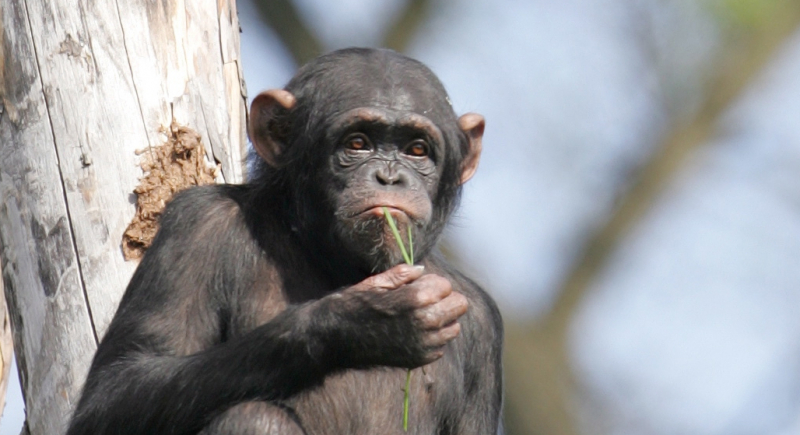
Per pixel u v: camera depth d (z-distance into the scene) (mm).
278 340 10617
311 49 26938
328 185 11688
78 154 12641
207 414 10797
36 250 12594
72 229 12523
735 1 20781
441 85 12328
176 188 12742
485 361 12523
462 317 12320
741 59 29156
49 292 12484
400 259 11398
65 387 12234
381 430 11602
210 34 13570
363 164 11609
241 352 10727
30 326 12570
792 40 28953
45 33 12891
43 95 12789
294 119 12078
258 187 12125
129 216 12570
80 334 12320
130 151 12727
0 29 13008
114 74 12883
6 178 12867
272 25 26719
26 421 12602
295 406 11391
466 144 12609
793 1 28609
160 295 11352
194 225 11695
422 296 10352
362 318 10430
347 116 11625
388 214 11234
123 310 11430
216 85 13461
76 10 12953
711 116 29609
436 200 12234
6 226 12852
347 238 11430
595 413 28828
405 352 10430
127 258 12469
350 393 11508
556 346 28688
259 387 10750
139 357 11047
